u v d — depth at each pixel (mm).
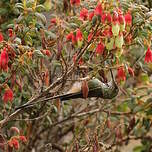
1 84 7688
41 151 10750
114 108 11234
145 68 10266
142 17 7191
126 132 10547
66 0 8836
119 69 7637
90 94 7641
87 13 7531
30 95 8578
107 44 6910
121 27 6648
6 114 8477
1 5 8555
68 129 11109
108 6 6617
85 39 7184
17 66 7258
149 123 10148
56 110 8867
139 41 7422
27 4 7609
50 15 8805
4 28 8523
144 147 11516
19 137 7695
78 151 7820
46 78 7926
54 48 8344
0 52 7020
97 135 8328
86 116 11117
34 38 8023
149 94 10047
